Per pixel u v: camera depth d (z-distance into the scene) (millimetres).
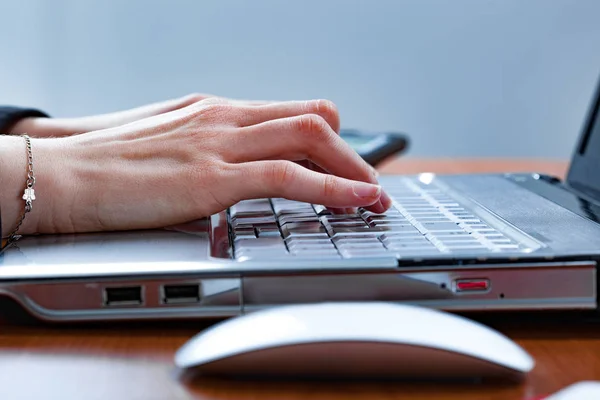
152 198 652
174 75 2289
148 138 681
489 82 2264
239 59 2275
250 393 455
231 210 737
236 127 702
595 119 884
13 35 2264
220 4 2246
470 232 627
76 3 2250
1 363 500
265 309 534
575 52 2219
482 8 2223
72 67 2287
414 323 459
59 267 545
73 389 459
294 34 2258
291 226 660
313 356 452
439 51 2254
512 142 2299
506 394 454
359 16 2242
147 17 2256
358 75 2273
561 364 500
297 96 2291
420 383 469
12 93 2299
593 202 755
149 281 538
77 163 661
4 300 542
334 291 538
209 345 465
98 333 551
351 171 696
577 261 543
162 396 450
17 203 641
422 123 2301
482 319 554
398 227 651
